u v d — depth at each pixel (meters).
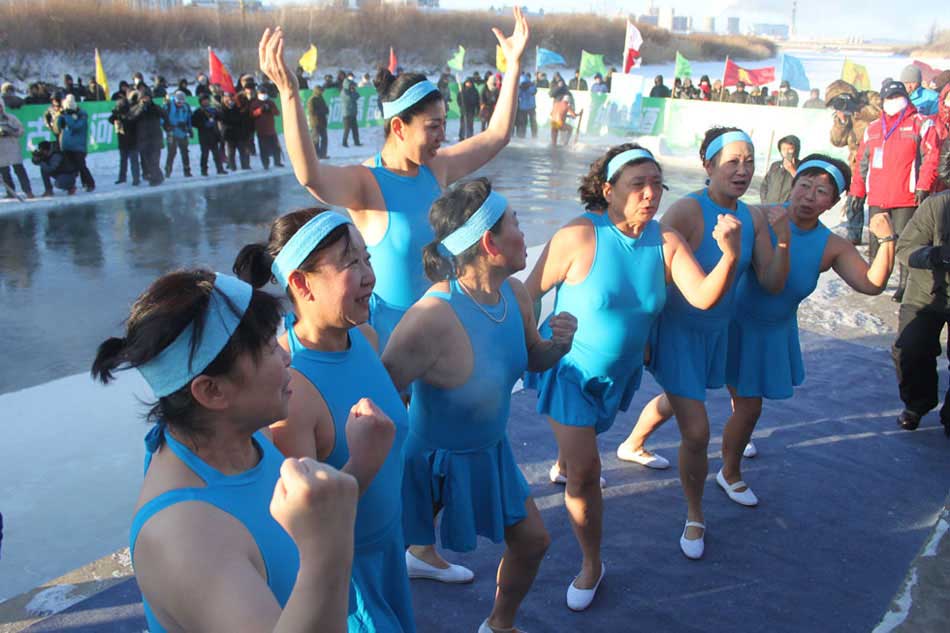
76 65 32.06
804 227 3.96
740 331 3.99
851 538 3.88
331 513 1.12
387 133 3.69
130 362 1.36
